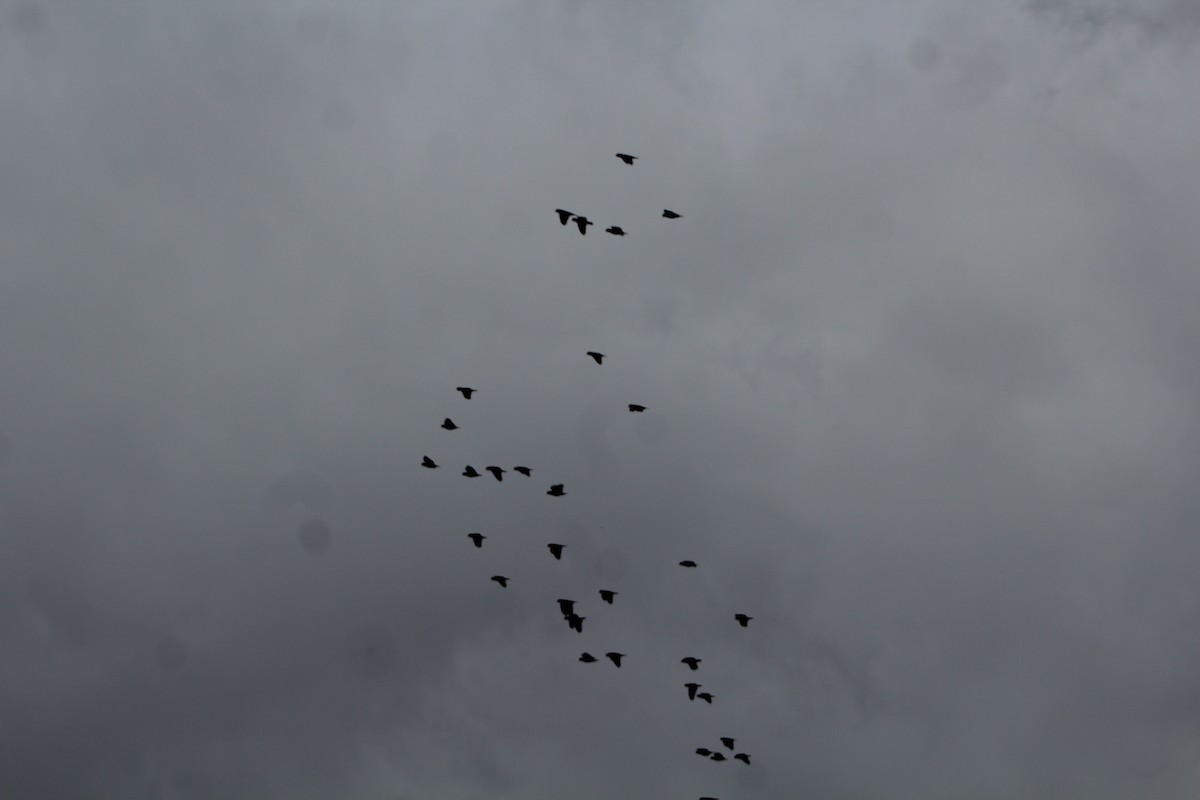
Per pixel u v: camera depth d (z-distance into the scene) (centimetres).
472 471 11031
